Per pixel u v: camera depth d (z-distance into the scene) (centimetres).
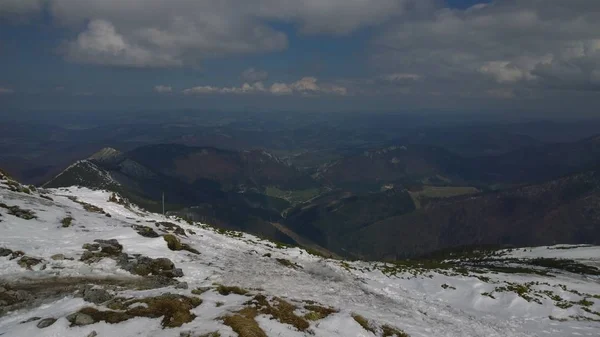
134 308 1703
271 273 3100
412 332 2156
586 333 2655
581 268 5553
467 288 3606
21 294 1886
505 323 2802
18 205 3394
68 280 2188
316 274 3509
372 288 3316
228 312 1755
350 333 1838
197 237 4116
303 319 1870
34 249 2539
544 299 3369
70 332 1476
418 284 3747
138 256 2739
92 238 2956
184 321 1642
